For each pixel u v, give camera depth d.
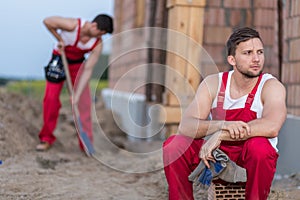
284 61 7.42
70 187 6.43
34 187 6.29
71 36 8.06
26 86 16.00
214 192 4.88
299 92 6.92
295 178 6.54
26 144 8.36
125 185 6.73
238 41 4.70
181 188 4.73
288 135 6.99
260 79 4.82
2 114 8.77
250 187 4.47
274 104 4.64
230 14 9.09
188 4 8.76
